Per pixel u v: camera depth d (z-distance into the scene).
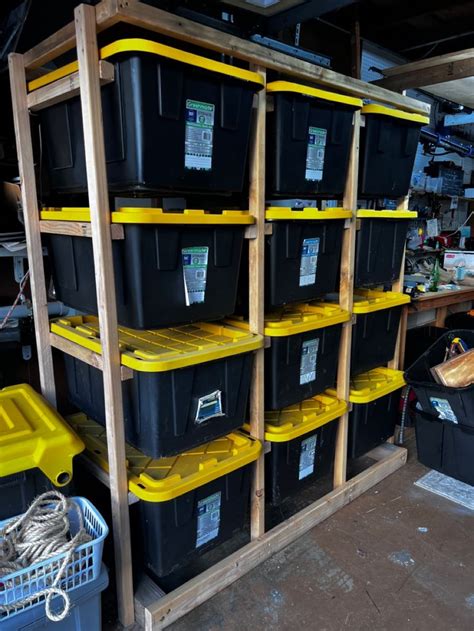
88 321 1.83
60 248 1.66
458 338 2.61
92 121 1.25
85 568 1.29
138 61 1.21
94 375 1.67
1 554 1.21
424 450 2.50
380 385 2.38
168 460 1.66
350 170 1.98
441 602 1.68
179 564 1.62
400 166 2.27
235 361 1.62
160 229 1.35
